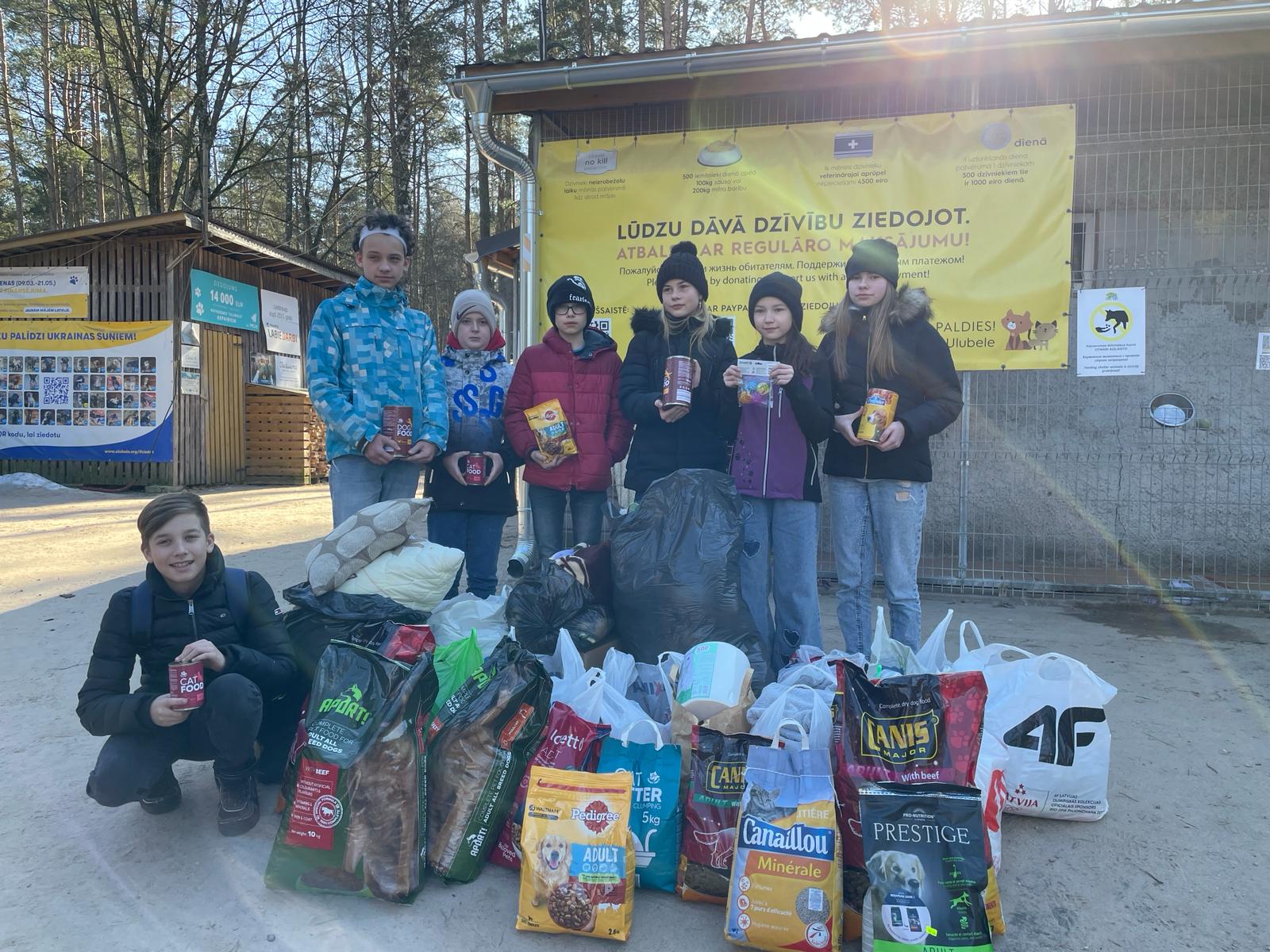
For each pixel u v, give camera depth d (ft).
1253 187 17.49
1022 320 17.01
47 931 6.68
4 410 39.65
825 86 17.57
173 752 8.05
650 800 7.47
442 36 69.97
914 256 17.33
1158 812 8.84
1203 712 11.59
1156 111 17.46
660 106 18.75
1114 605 17.63
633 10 65.98
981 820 6.29
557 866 6.71
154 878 7.44
